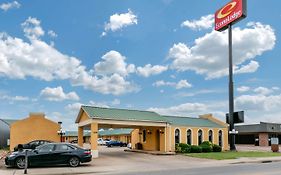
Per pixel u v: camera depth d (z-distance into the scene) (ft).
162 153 107.24
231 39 136.87
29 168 65.72
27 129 132.87
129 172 60.49
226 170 62.64
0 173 57.98
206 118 145.79
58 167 67.67
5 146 155.94
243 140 209.05
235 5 133.39
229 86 134.82
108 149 144.36
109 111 110.83
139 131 135.23
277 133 197.47
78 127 115.65
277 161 89.10
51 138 134.72
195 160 88.94
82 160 70.28
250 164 78.48
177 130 120.67
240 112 129.18
